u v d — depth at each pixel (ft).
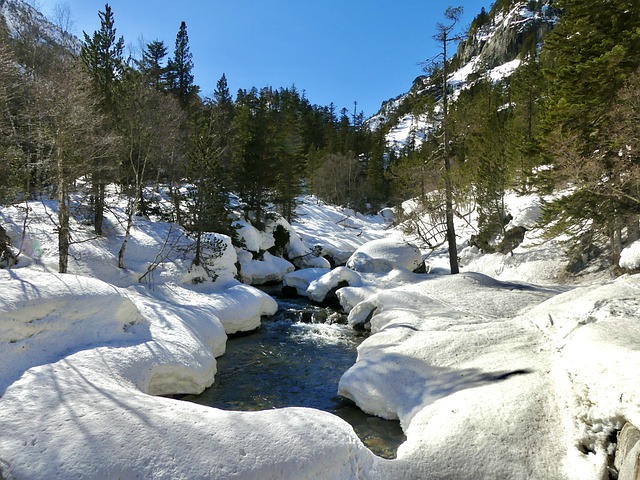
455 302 50.90
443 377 29.37
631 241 61.77
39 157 57.21
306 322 59.11
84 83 55.57
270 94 255.09
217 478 16.67
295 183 135.85
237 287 58.80
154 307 42.50
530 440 21.24
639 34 47.96
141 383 27.50
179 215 79.00
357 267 80.59
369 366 32.99
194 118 113.80
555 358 27.66
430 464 20.67
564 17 62.23
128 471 16.49
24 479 15.79
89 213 71.67
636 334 22.94
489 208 104.83
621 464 17.65
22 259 55.01
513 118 139.95
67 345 28.45
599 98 52.60
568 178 53.57
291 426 20.04
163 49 124.36
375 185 202.39
